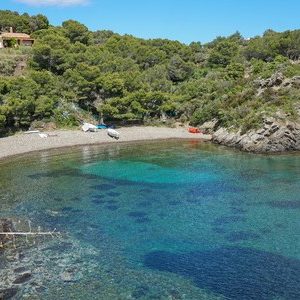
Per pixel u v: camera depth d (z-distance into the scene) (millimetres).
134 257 36562
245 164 74250
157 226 43844
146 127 111000
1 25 169750
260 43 169000
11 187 58219
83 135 97438
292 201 52469
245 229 43094
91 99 113125
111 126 107938
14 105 93250
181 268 34656
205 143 98125
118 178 63656
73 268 34344
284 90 98688
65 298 29969
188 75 149625
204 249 38281
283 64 114750
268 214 47625
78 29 154625
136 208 49625
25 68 122938
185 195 54969
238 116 98500
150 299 30047
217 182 61531
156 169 69688
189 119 117750
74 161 75750
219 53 163000
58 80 113562
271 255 37000
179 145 94938
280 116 88188
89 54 128500
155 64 152500
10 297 29875
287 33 166375
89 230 42562
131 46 157875
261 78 108812
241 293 31031
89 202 51750
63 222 44750
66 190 56938
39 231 41969
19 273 33188
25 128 97250
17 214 47094
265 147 85750
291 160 77938
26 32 171000
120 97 112562
